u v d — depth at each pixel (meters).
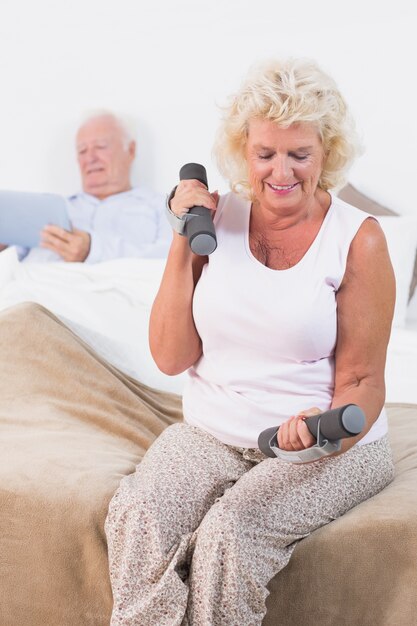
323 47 3.78
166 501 1.68
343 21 3.74
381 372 1.81
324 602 1.66
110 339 2.73
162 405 2.50
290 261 1.82
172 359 1.89
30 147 4.12
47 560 1.77
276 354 1.81
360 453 1.80
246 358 1.83
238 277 1.80
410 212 3.74
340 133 1.78
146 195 4.00
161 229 3.99
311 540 1.68
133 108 4.02
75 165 4.09
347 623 1.66
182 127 3.99
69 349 2.46
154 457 1.81
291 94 1.70
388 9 3.68
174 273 1.85
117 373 2.54
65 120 4.08
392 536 1.66
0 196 3.86
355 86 3.75
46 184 4.13
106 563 1.73
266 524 1.64
